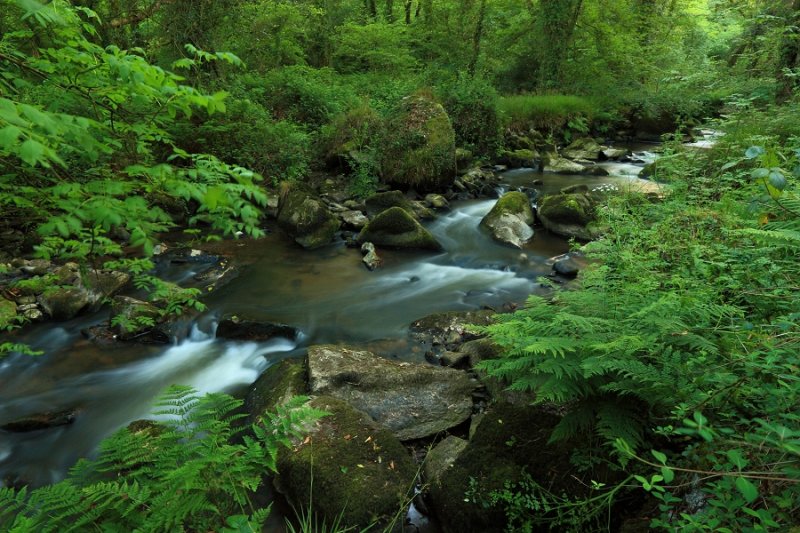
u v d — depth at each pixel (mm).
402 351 4797
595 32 17922
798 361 1929
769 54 11023
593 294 3359
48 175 2586
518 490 2611
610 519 2383
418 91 11188
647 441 2492
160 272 6523
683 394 2240
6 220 2891
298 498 2893
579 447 2672
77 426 3918
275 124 9812
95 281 5734
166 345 5004
